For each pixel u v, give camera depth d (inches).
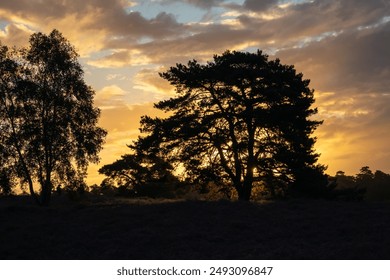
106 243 986.7
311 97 1819.6
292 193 1761.8
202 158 1844.2
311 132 1811.0
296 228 1053.8
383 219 1119.0
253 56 1796.3
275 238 983.0
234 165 1828.2
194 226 1096.8
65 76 1870.1
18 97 1800.0
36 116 1833.2
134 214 1254.3
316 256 828.0
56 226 1165.1
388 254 819.4
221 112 1798.7
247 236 1004.6
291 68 1827.0
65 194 2386.8
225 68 1769.2
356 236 962.1
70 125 1854.1
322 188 1731.1
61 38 1913.1
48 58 1863.9
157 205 1382.9
